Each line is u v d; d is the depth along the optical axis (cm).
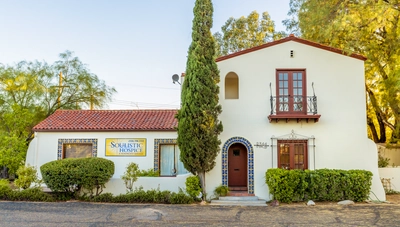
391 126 2016
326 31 1522
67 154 1691
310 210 1198
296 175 1334
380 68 1767
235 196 1391
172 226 976
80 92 2477
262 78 1465
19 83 2192
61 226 965
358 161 1414
